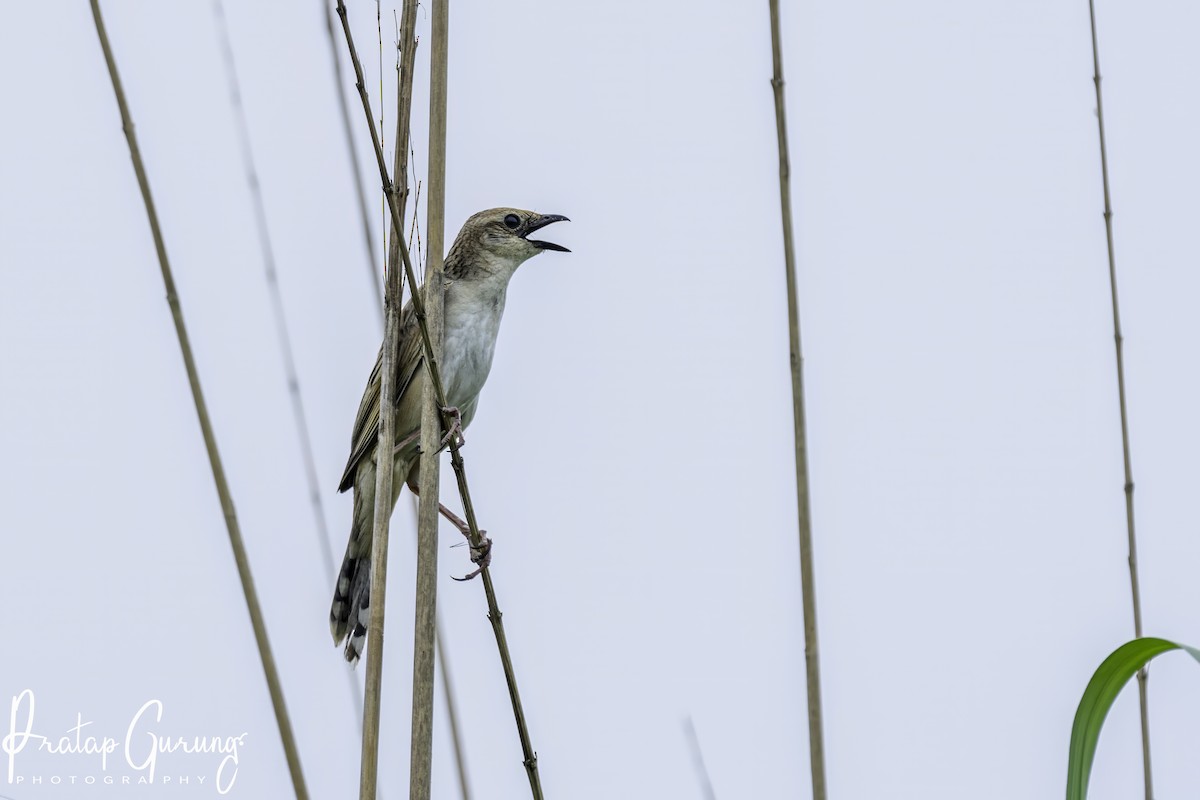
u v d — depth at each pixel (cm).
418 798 770
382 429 833
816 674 793
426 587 791
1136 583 851
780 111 830
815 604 802
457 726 939
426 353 793
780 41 835
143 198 941
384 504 820
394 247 838
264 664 881
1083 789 679
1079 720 684
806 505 812
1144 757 805
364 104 758
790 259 827
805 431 818
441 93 834
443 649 965
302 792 862
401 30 819
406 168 827
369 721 782
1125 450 865
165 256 938
